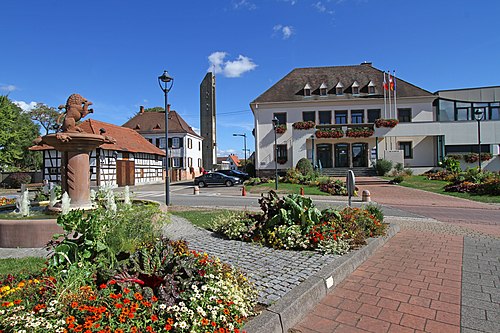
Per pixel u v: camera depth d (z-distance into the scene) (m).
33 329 2.38
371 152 32.09
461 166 29.42
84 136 7.75
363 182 25.36
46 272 3.56
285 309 3.40
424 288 4.44
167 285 3.10
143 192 23.08
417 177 27.12
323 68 37.41
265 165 33.00
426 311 3.75
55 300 2.71
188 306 2.93
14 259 5.41
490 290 4.34
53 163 26.09
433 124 29.84
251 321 3.12
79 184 7.98
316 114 32.69
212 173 28.94
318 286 4.14
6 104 36.25
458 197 17.88
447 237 7.76
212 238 7.08
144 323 2.65
